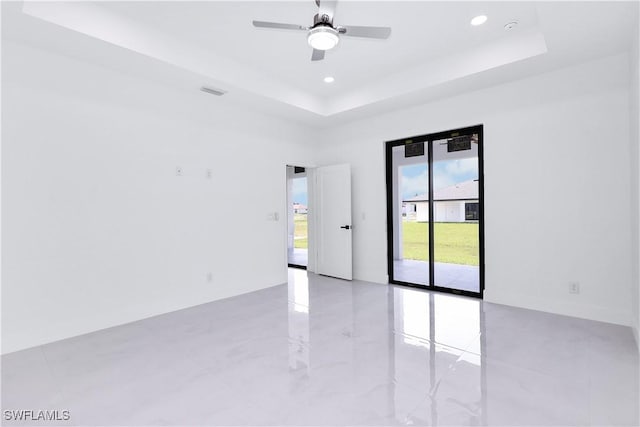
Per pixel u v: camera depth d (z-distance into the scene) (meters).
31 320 2.83
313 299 4.25
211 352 2.69
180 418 1.83
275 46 3.46
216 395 2.06
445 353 2.62
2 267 2.69
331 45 2.53
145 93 3.59
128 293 3.44
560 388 2.08
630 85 2.97
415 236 10.43
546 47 2.96
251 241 4.72
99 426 1.78
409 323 3.32
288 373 2.33
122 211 3.41
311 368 2.40
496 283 3.94
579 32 2.71
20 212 2.78
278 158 5.13
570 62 3.26
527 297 3.71
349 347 2.76
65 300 3.02
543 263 3.58
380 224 5.06
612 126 3.15
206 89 3.90
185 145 3.96
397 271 6.07
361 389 2.11
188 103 3.98
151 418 1.84
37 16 2.41
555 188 3.48
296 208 11.62
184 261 3.94
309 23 3.03
